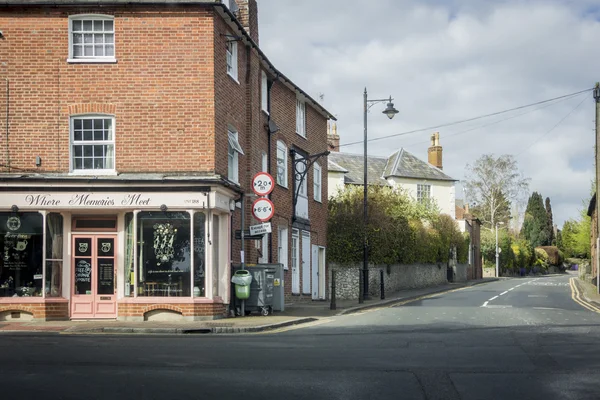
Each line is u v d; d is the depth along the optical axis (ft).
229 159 70.33
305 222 95.96
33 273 61.00
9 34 62.54
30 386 29.37
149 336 50.31
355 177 178.50
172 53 63.52
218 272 64.95
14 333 51.93
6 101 62.23
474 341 46.21
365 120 103.91
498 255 249.75
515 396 28.43
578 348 42.65
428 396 28.32
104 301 62.08
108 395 27.91
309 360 37.06
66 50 62.80
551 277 247.91
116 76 63.10
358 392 28.89
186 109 63.31
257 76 78.02
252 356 38.37
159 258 61.62
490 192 279.69
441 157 205.26
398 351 41.01
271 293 69.77
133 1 62.64
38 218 61.05
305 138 97.30
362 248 108.37
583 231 238.48
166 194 61.05
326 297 106.22
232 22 67.82
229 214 66.39
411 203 155.02
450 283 170.30
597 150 107.55
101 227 62.59
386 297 106.22
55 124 62.39
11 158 61.98
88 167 62.90
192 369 33.76
